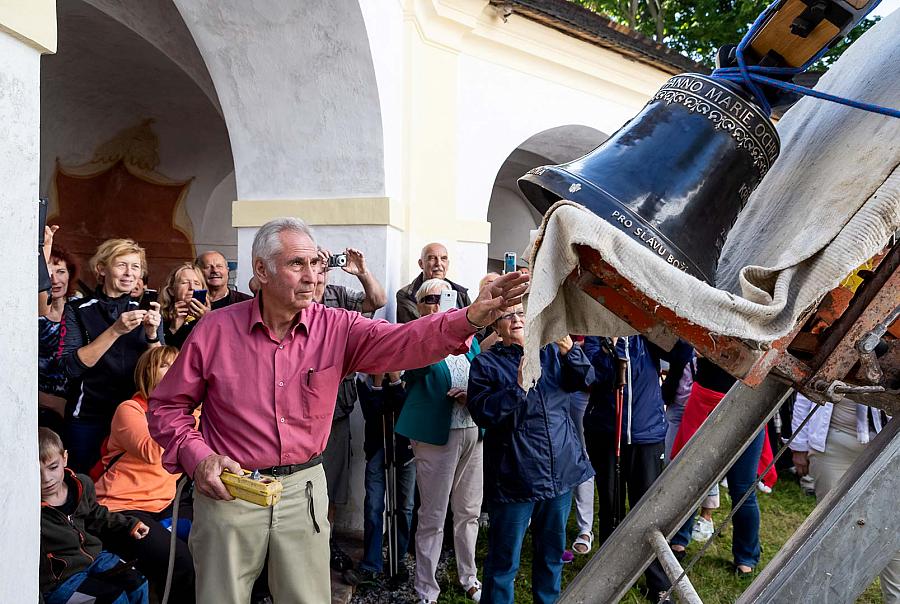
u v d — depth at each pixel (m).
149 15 5.23
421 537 3.58
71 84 6.34
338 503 4.13
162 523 3.07
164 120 7.23
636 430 3.75
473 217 5.61
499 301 1.92
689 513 1.81
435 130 5.13
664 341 1.48
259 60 4.35
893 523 1.20
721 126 1.19
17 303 1.55
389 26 4.47
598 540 4.54
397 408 3.84
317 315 2.28
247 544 2.11
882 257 1.29
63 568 2.49
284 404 2.17
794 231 1.27
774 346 1.14
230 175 7.98
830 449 3.41
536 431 3.05
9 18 1.46
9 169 1.51
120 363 3.22
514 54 5.87
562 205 1.11
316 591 2.26
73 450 3.17
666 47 6.78
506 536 3.05
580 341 3.84
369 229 4.48
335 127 4.41
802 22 1.14
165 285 4.03
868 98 1.30
